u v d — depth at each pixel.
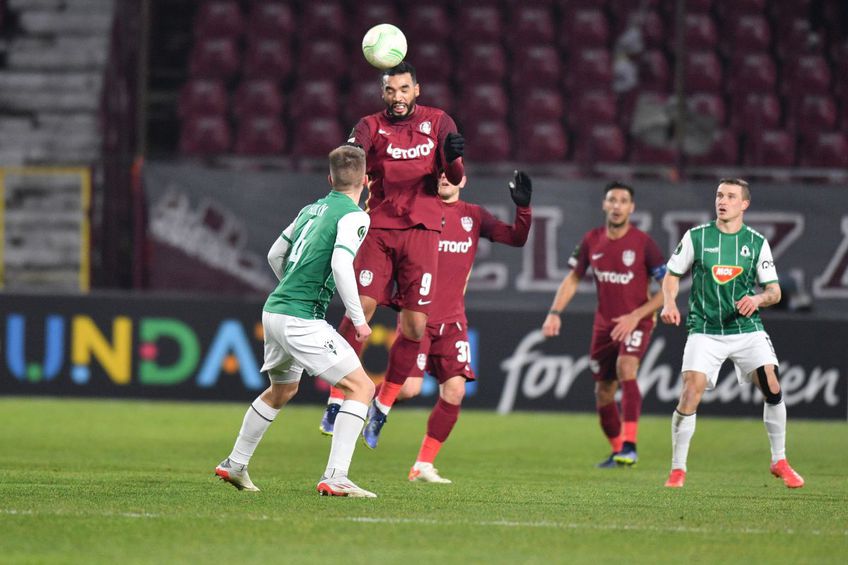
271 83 68.88
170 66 71.19
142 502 23.39
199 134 67.00
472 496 26.12
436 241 27.83
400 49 27.11
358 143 27.11
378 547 18.64
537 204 54.50
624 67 68.88
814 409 51.97
